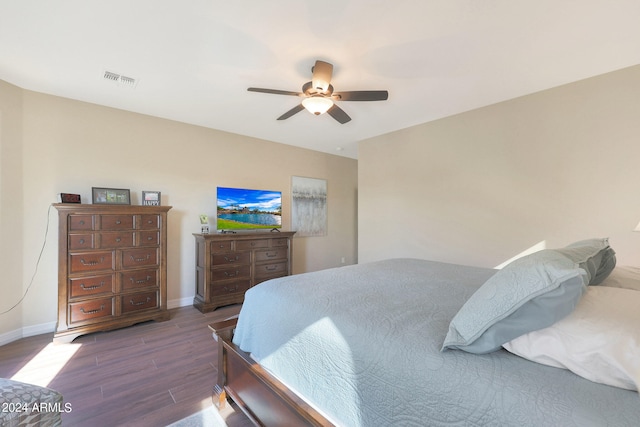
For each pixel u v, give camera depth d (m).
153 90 2.81
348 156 5.93
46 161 2.87
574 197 2.61
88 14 1.76
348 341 1.10
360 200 4.62
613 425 0.59
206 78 2.57
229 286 3.74
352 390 1.04
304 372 1.24
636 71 2.33
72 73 2.49
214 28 1.89
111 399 1.82
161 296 3.16
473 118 3.29
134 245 2.98
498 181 3.09
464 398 0.77
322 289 1.63
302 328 1.29
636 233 2.33
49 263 2.88
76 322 2.66
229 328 1.85
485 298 0.89
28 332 2.75
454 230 3.46
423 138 3.77
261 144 4.61
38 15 1.77
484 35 1.96
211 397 1.86
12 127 2.66
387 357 0.97
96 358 2.34
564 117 2.67
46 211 2.86
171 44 2.07
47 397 1.18
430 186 3.70
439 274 2.03
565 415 0.64
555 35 1.95
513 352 0.86
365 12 1.74
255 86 2.72
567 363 0.76
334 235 5.73
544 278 0.80
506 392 0.73
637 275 1.57
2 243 2.60
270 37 1.98
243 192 4.20
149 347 2.54
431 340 0.98
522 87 2.73
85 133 3.09
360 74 2.49
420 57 2.22
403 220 4.01
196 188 3.91
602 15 1.75
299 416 1.19
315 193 5.40
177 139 3.73
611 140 2.43
